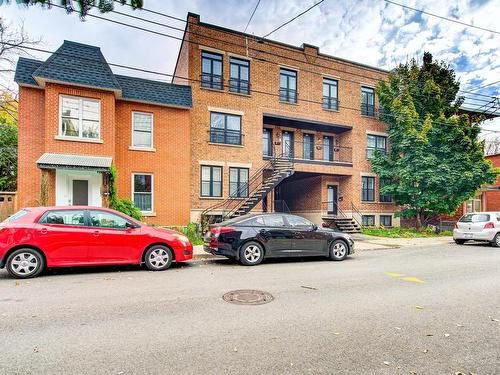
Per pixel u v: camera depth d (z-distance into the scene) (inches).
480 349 146.6
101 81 527.5
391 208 888.3
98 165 485.1
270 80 757.9
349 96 853.2
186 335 157.6
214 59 710.5
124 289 242.4
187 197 629.0
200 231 606.9
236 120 724.7
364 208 849.5
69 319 177.2
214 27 704.4
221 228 358.6
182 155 628.4
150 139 609.6
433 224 909.2
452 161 729.0
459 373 124.9
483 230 547.5
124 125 587.2
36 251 280.7
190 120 669.9
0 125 724.7
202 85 690.8
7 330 161.0
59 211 295.3
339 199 864.9
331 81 842.2
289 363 130.9
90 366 126.3
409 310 200.7
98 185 537.3
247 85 737.6
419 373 124.5
